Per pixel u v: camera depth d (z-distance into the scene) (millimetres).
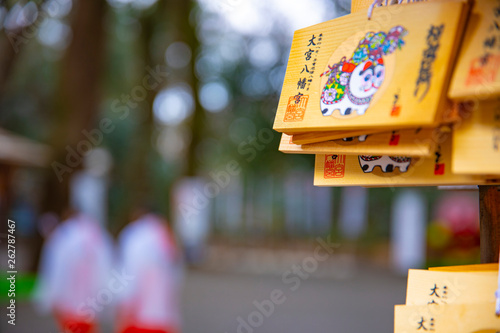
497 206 1340
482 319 1167
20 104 19500
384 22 1196
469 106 1076
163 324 4746
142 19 15633
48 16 9547
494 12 1054
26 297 9781
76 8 11727
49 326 7727
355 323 8492
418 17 1143
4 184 13938
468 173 1073
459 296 1213
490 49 1036
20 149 13789
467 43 1072
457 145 1083
